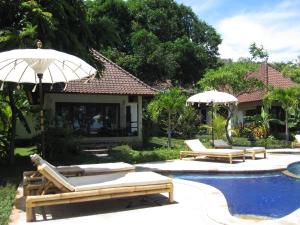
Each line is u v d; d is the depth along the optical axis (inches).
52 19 521.0
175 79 1610.5
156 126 1268.5
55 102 959.0
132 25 1536.7
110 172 434.0
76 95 980.6
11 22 571.2
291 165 639.1
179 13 1674.5
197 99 774.5
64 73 457.1
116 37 669.9
